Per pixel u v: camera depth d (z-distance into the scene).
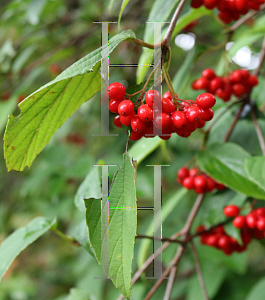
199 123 0.28
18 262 1.13
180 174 0.43
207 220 0.41
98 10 0.84
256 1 0.37
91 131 1.00
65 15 0.82
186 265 0.70
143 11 0.78
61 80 0.26
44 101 0.27
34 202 0.84
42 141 0.29
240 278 0.62
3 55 0.73
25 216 1.03
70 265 1.10
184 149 0.75
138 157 0.39
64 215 0.79
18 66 0.72
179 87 0.46
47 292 1.11
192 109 0.26
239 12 0.37
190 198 0.72
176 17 0.26
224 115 0.49
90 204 0.26
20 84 0.73
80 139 1.00
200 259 0.60
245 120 0.43
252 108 0.42
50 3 0.76
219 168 0.38
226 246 0.40
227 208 0.39
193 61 0.45
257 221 0.37
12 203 1.11
